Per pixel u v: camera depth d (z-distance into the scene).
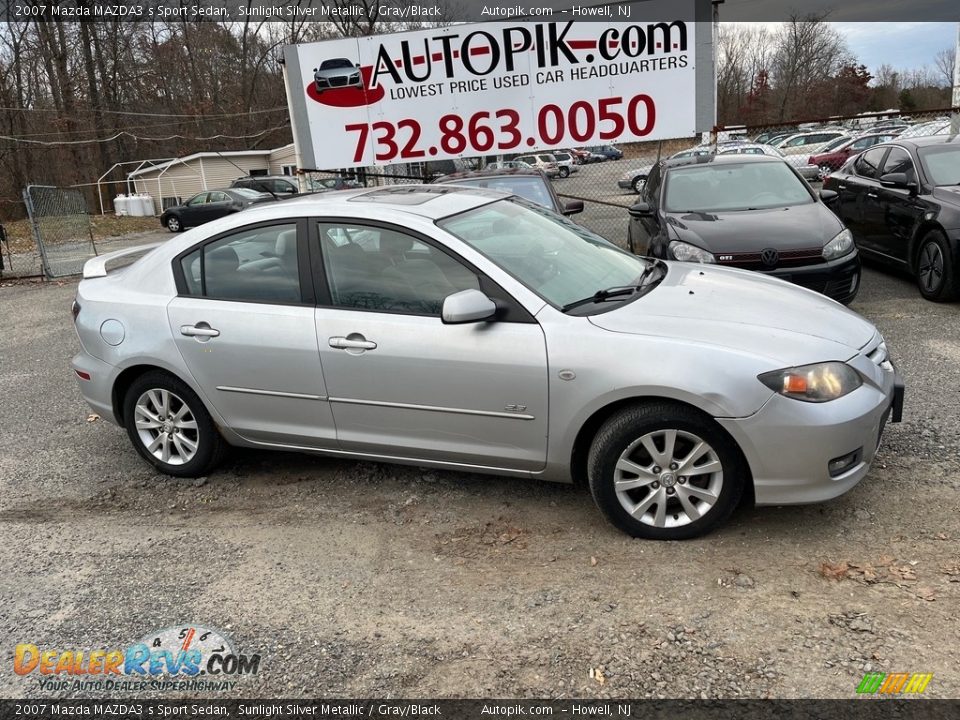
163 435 4.32
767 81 69.25
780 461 3.05
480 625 2.84
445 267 3.52
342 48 9.95
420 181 10.16
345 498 4.00
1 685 2.70
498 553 3.35
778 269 6.06
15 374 6.93
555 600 2.95
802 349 3.12
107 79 39.09
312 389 3.79
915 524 3.26
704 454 3.15
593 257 4.05
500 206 4.21
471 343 3.39
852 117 9.83
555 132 9.70
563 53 9.41
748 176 7.49
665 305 3.46
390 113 10.06
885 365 3.39
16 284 12.96
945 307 6.77
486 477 4.11
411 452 3.72
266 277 3.89
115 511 4.05
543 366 3.27
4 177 34.88
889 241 7.73
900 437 4.11
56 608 3.14
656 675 2.49
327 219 3.77
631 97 9.41
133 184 37.84
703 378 3.03
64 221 13.77
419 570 3.26
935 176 7.27
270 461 4.55
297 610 3.02
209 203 24.66
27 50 36.47
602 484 3.29
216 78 43.34
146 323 4.12
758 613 2.76
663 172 7.95
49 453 4.93
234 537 3.67
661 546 3.27
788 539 3.23
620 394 3.15
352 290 3.69
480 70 9.66
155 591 3.22
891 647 2.52
